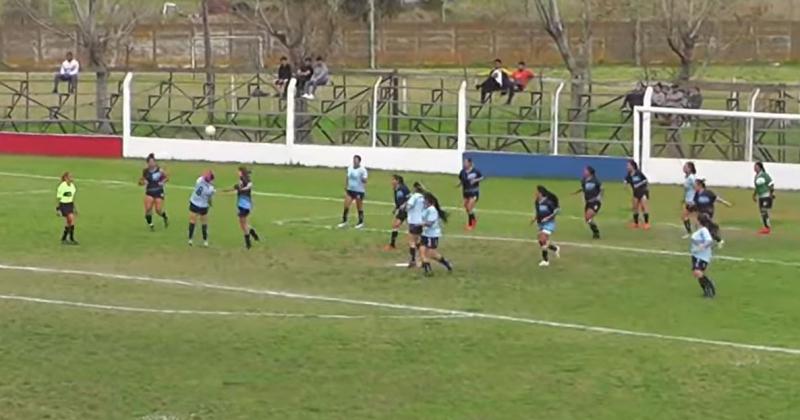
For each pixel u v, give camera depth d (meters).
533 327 73.38
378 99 157.88
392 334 71.38
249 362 65.19
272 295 82.25
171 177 144.62
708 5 175.00
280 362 65.25
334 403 58.12
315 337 70.50
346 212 110.94
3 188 133.50
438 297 81.88
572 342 69.75
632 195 123.12
